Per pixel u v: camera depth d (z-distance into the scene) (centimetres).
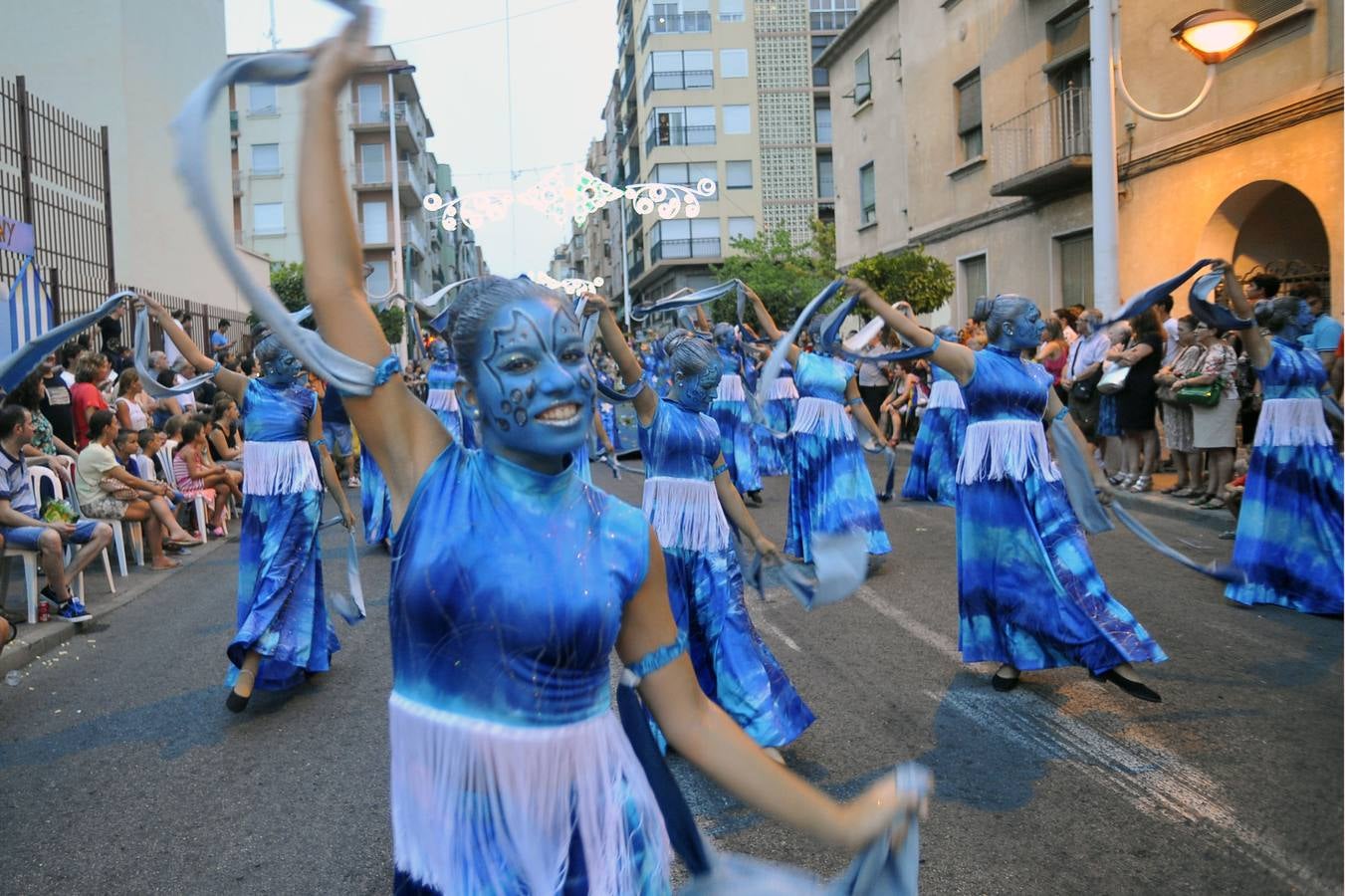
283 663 566
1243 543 693
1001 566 525
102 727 551
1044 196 1798
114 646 722
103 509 927
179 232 2202
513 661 171
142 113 2039
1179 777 430
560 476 180
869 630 671
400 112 5097
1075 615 505
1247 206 1364
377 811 431
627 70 6350
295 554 573
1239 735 471
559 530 176
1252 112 1302
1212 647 604
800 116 5306
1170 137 1455
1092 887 346
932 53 2181
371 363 182
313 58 182
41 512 831
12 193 1371
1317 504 665
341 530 1224
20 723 563
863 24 2562
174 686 619
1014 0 1847
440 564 172
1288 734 470
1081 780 431
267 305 164
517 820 171
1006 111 1902
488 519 174
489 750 170
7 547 746
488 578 171
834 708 530
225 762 493
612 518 183
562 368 174
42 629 733
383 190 5162
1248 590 685
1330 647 595
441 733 172
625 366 467
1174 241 1468
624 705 188
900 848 181
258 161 4703
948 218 2161
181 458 1138
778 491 1360
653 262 5559
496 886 170
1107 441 1235
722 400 1217
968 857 369
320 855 393
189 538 1068
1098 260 1267
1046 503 517
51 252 1441
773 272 3653
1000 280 1973
